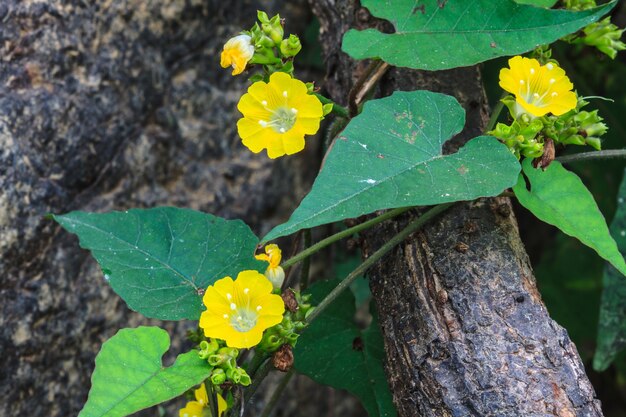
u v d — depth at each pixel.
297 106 0.45
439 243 0.46
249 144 0.45
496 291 0.45
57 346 0.52
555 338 0.44
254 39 0.45
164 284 0.46
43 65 0.52
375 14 0.46
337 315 0.50
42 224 0.51
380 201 0.43
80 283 0.52
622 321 0.51
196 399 0.47
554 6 0.49
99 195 0.53
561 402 0.43
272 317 0.44
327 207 0.42
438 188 0.43
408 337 0.45
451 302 0.45
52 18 0.52
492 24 0.45
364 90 0.49
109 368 0.43
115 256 0.46
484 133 0.47
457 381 0.44
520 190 0.45
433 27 0.46
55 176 0.52
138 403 0.42
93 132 0.53
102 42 0.53
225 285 0.44
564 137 0.46
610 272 0.51
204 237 0.47
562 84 0.45
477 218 0.46
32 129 0.51
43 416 0.51
